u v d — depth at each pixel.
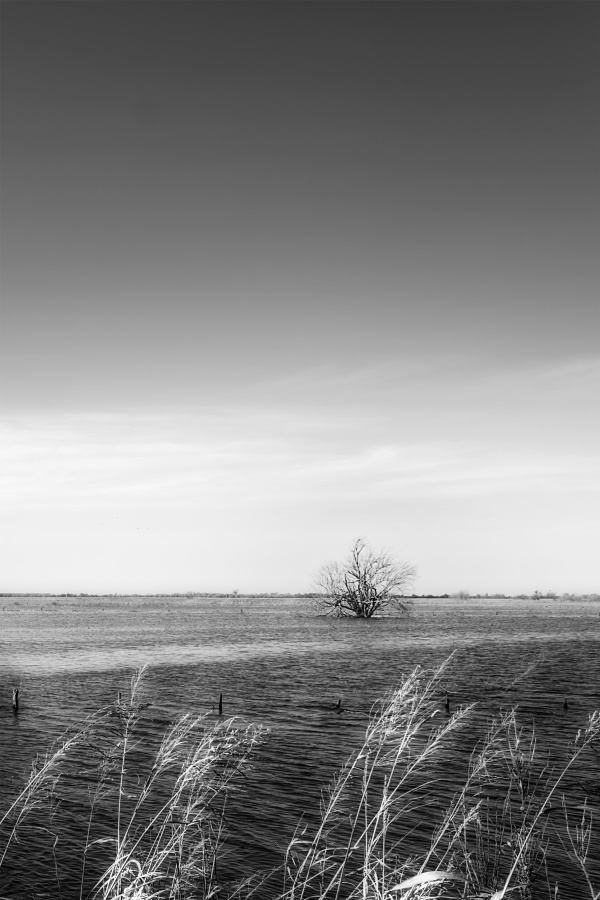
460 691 39.88
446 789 18.48
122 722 8.66
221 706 34.62
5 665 58.84
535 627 113.75
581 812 15.94
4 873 15.53
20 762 25.62
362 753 7.37
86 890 14.87
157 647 76.06
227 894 13.20
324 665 57.34
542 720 30.97
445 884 7.46
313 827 18.09
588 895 12.34
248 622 134.75
